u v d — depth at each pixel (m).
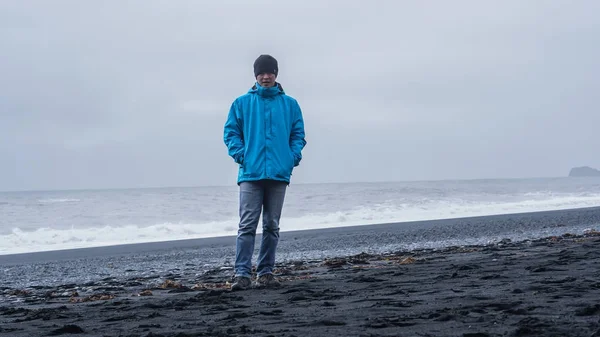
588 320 2.78
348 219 28.41
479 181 109.31
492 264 6.65
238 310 4.06
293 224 26.34
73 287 7.93
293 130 6.09
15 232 24.75
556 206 33.38
